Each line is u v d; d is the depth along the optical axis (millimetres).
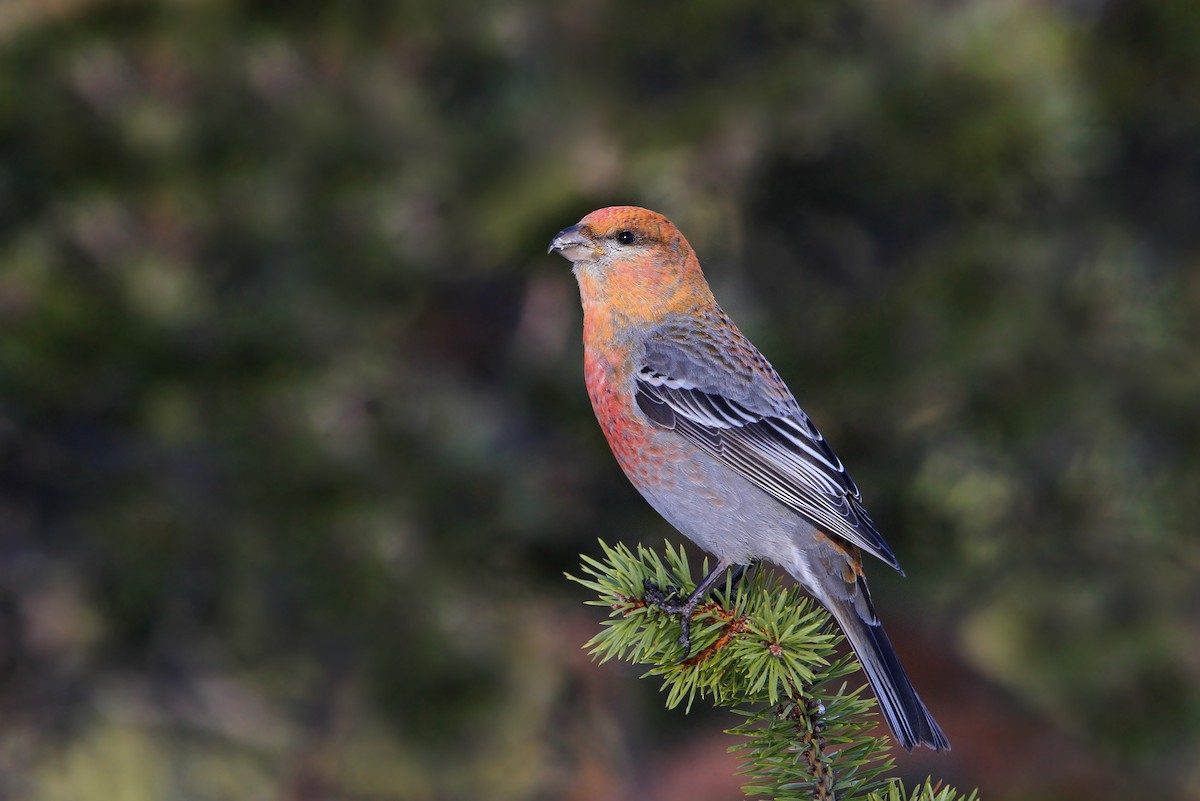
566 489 11750
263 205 10914
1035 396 11281
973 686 12383
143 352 10031
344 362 10828
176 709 11625
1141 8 12570
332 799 11602
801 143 11562
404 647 10906
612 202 11625
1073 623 11906
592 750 12094
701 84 12180
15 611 11227
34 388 10008
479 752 11453
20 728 11578
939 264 11453
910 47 11398
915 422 11484
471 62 12195
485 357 12555
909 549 11523
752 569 8242
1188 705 11562
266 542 10516
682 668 6352
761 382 8250
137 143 10406
